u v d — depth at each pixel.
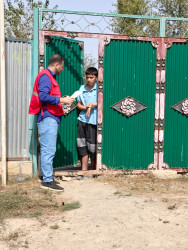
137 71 5.93
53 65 5.24
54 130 5.26
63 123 6.00
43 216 4.40
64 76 5.96
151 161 6.08
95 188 5.42
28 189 5.26
